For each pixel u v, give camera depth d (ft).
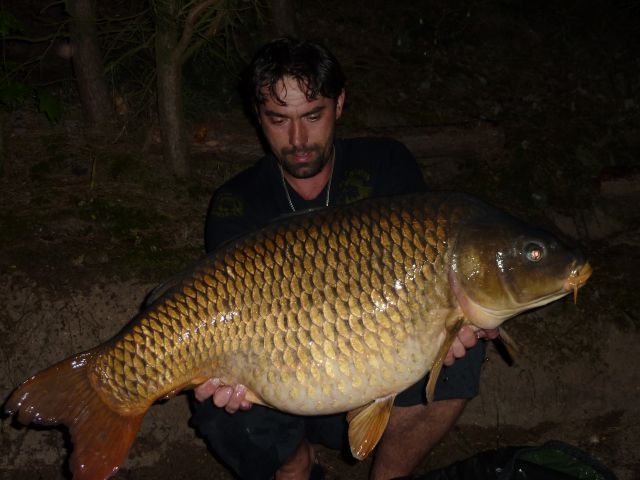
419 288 2.63
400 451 3.51
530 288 2.66
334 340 2.62
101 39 5.73
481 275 2.64
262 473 3.35
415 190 3.45
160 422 4.01
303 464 3.57
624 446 4.12
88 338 4.00
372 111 5.70
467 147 5.34
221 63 5.67
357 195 3.43
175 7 4.66
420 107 5.87
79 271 4.15
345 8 6.92
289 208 3.42
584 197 5.35
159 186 4.79
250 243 2.70
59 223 4.38
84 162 4.85
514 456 3.12
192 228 4.56
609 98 6.43
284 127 3.16
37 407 2.73
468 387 3.35
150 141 4.95
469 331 2.84
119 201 4.60
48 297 4.03
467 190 5.24
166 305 2.70
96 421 2.76
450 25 6.87
